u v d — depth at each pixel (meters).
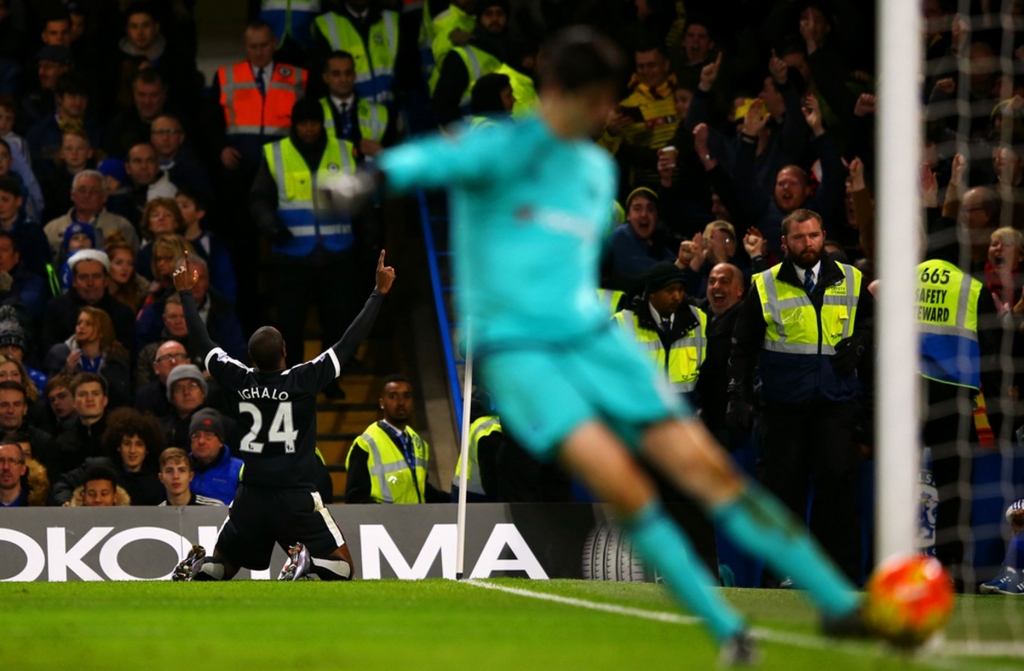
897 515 10.96
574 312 8.05
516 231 8.05
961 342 18.97
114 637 10.09
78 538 18.98
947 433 19.05
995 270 20.11
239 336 24.42
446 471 26.08
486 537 19.52
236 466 21.02
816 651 8.79
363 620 11.47
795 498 18.73
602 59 7.97
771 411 18.72
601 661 8.26
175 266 24.19
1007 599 15.19
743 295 21.78
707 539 19.94
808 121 24.75
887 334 11.10
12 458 19.95
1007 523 18.81
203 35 36.66
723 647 7.91
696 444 8.12
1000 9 26.48
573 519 19.75
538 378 7.85
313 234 25.66
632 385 8.05
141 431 20.70
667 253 24.23
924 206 21.58
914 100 11.25
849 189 23.66
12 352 23.44
